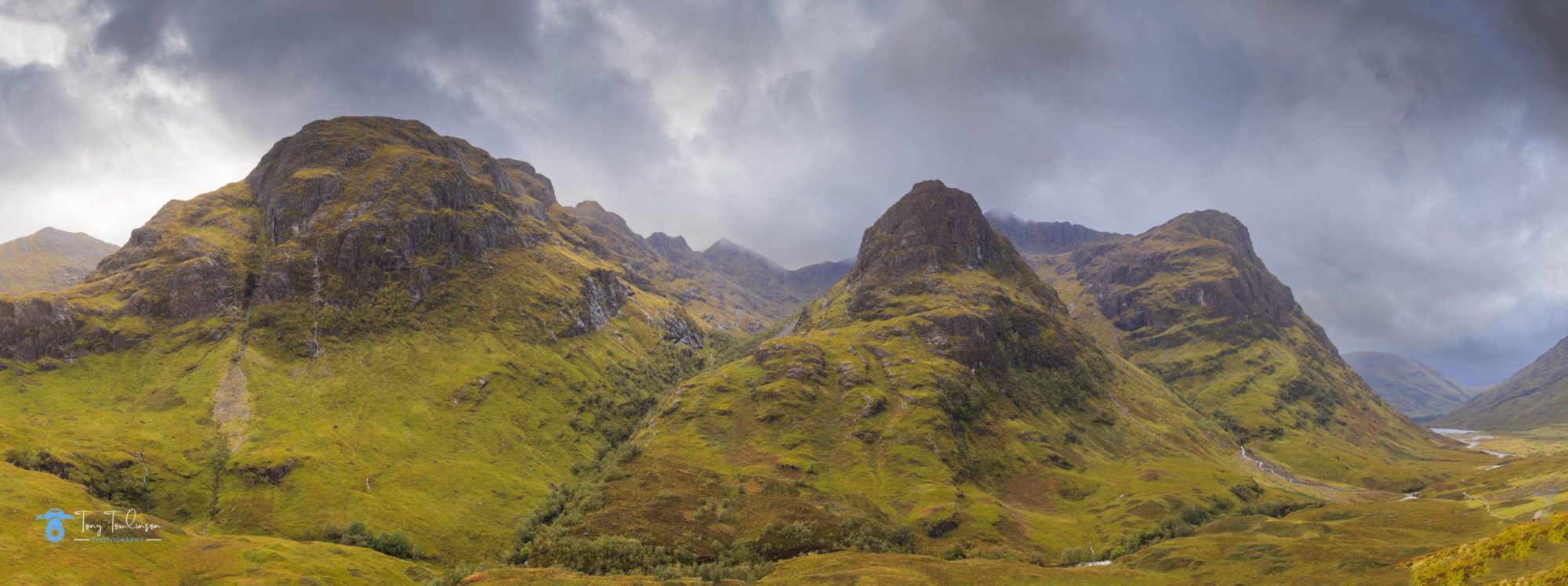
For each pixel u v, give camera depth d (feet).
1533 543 170.60
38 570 609.01
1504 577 611.47
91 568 643.04
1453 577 181.06
